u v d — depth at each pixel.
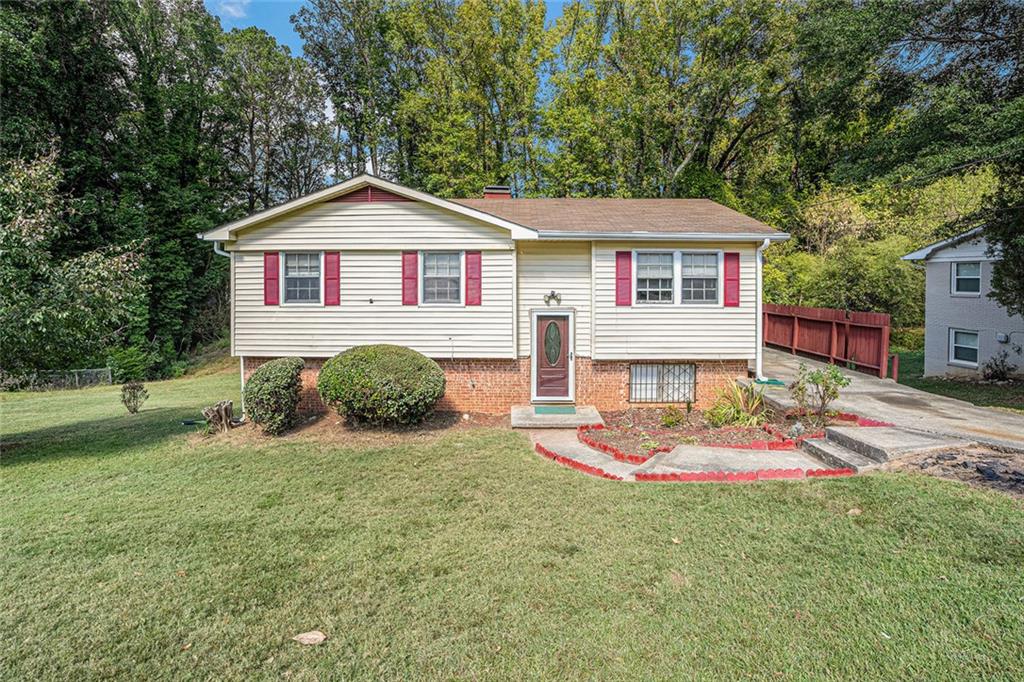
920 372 15.79
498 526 5.04
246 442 8.60
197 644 3.33
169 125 26.28
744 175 26.61
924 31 14.05
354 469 7.04
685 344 10.28
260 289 10.46
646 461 6.98
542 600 3.72
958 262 14.20
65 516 5.52
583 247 10.52
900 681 2.84
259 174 31.12
